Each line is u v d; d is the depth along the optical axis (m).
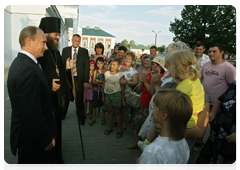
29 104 1.42
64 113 4.14
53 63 2.17
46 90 1.66
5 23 7.65
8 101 4.95
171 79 1.88
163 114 1.10
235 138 1.39
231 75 2.90
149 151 1.05
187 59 1.42
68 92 2.59
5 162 2.43
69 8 14.39
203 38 18.91
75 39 3.80
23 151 1.55
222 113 1.59
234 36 17.52
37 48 1.59
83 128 3.76
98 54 4.90
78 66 3.79
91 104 4.23
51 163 1.85
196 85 1.46
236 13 18.11
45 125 1.55
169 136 1.11
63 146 2.98
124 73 3.42
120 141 3.25
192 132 1.47
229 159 1.47
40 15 8.17
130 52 3.50
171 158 1.05
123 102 3.34
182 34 20.02
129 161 2.64
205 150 1.72
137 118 2.84
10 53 8.34
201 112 1.54
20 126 1.52
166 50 2.12
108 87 3.30
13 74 1.44
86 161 2.59
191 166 1.56
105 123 4.07
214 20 18.23
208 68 3.19
